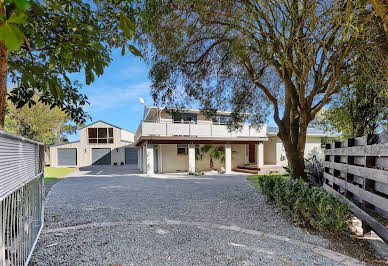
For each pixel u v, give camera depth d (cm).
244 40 398
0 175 160
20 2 89
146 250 288
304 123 552
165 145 1569
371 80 441
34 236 287
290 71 545
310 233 347
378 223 278
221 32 529
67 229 368
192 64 627
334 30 358
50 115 2078
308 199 366
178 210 497
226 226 383
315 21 370
